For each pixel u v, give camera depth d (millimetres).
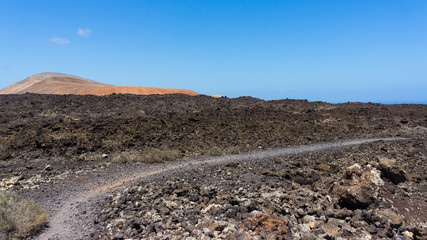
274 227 5805
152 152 17141
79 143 17797
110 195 9484
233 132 26344
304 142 24188
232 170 13578
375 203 7848
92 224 7062
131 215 7488
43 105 30016
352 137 27625
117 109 31766
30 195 9461
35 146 16500
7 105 29031
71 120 25203
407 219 7938
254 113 37438
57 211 8117
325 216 7191
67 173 12633
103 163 14820
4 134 18719
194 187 10031
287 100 50688
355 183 8789
